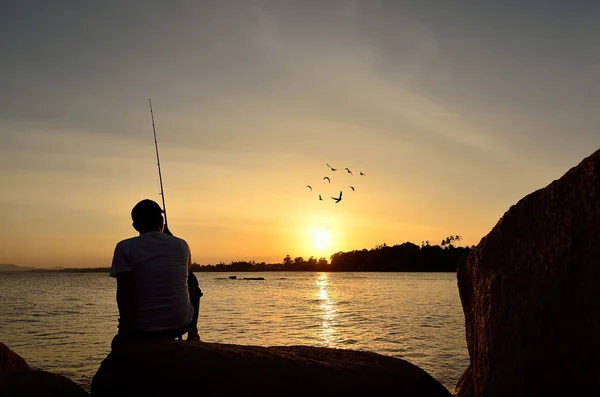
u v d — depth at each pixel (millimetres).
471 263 4562
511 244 4113
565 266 3682
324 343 19328
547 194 4004
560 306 3639
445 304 40812
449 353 16547
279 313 33719
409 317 29688
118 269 3969
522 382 3691
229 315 32344
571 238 3715
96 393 3393
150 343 3453
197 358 3311
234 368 3320
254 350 3619
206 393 3203
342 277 149875
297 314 32750
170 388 3215
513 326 3793
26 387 3348
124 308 3959
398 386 3703
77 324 26562
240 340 20484
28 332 23109
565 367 3543
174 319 4008
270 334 22297
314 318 29688
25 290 75438
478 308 4199
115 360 3396
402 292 60969
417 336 20938
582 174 3812
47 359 15930
